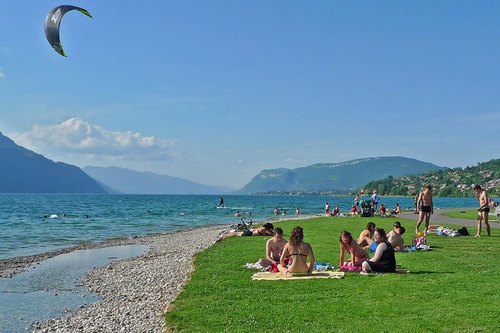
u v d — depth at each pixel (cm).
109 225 4981
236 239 2561
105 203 12900
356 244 1528
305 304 1107
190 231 4062
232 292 1253
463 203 13838
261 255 1927
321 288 1252
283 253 1455
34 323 1209
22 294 1566
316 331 925
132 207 10138
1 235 3809
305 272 1438
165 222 5484
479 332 895
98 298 1489
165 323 1059
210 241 3009
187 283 1395
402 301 1102
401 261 1669
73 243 3200
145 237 3531
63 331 1121
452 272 1455
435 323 945
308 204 13075
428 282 1294
